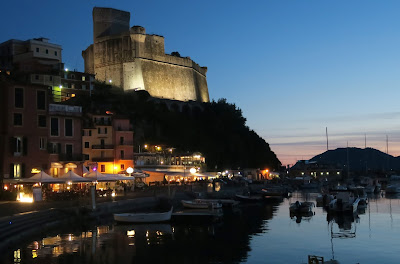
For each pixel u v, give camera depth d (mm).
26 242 39500
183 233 51094
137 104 146000
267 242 46188
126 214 57062
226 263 36719
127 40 162625
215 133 167750
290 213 72562
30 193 57531
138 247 42250
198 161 129625
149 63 165375
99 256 37750
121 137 99250
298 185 166375
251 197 101000
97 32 168625
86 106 123062
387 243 46156
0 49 142875
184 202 76812
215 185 105750
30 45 137375
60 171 74375
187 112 170250
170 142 141250
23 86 69688
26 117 69562
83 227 51938
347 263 37406
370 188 141000
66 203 56250
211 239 47469
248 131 194375
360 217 69125
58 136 75188
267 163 187250
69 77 132500
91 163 92688
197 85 191625
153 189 85625
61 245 41156
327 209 77688
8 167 66500
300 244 45219
